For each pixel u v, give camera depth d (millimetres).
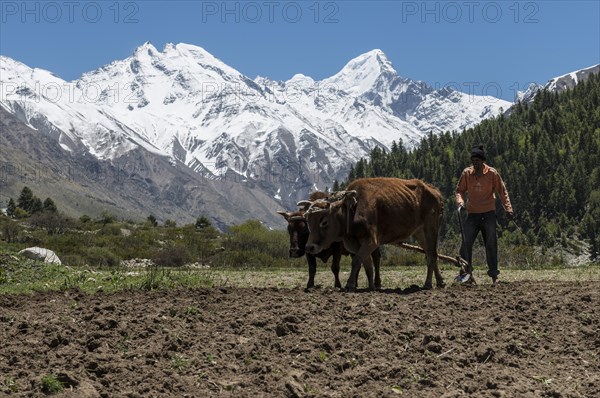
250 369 9508
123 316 11609
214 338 10625
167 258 45594
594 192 139000
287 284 20000
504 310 12453
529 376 9672
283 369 9516
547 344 10938
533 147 157125
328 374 9508
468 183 16594
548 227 131500
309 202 17297
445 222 120375
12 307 12898
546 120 174875
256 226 55500
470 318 11930
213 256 46969
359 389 9117
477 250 34156
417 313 12094
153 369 9391
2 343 10234
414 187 15789
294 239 17172
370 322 11414
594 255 120125
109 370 9281
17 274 18344
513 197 143750
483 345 10508
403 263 37250
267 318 11531
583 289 14484
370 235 15008
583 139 160250
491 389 9172
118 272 18203
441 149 184375
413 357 10133
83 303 12969
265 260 43719
